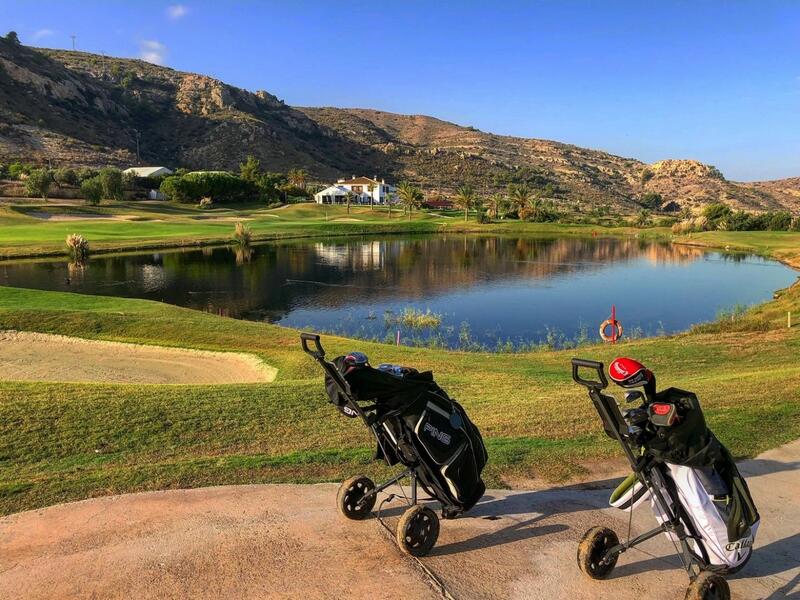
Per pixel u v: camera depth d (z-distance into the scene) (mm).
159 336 20047
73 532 4848
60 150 153125
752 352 16953
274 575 4258
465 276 50219
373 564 4445
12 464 6535
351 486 5012
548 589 4234
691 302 39156
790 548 4887
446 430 4430
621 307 37094
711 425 7691
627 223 129500
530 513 5398
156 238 69438
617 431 3873
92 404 8586
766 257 71250
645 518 5352
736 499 3902
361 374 4297
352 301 37844
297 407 9039
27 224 79250
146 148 197750
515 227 112875
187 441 7398
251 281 45094
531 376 13984
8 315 21281
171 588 4074
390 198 142000
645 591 4258
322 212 124625
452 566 4480
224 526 4965
